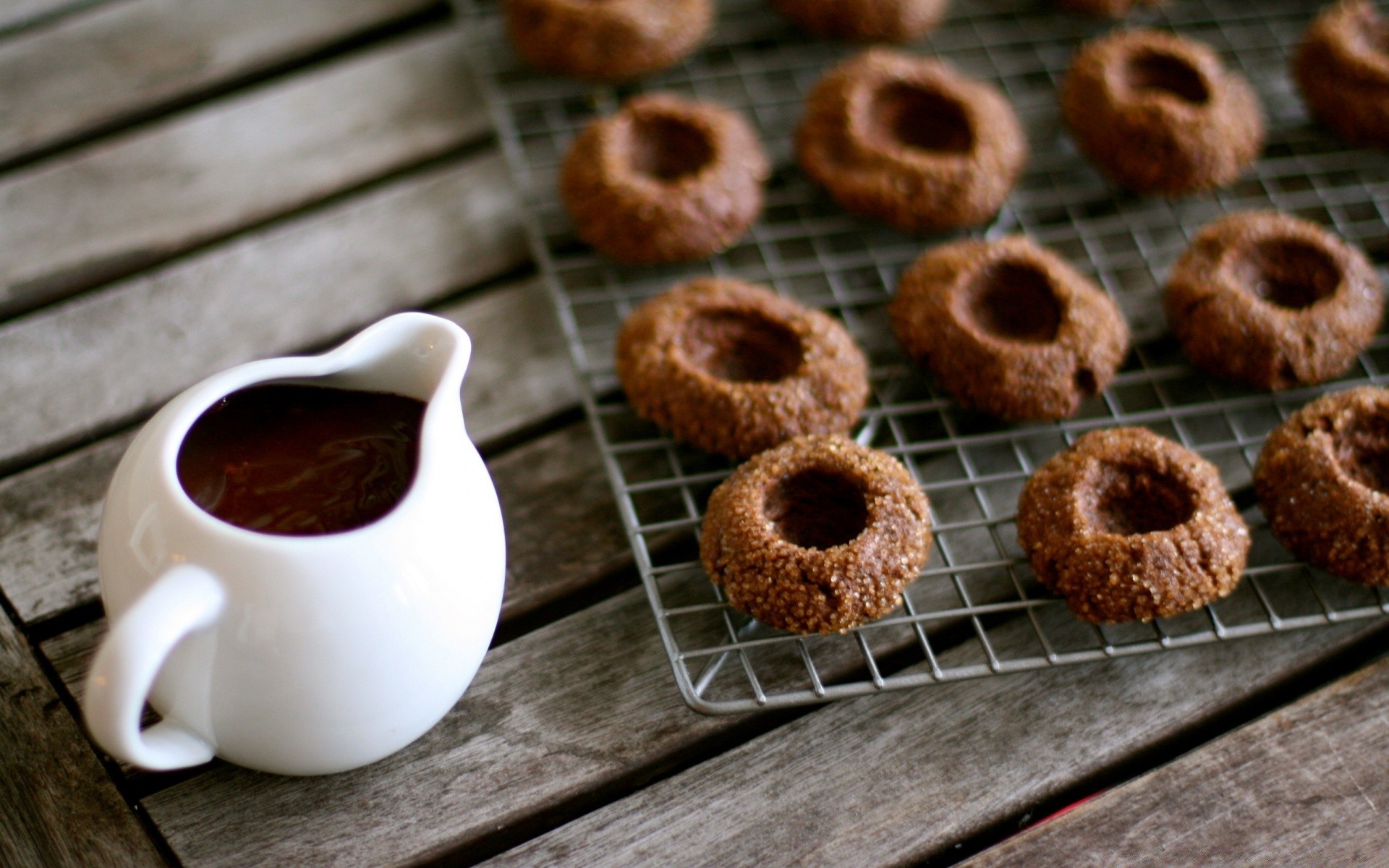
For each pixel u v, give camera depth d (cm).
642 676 55
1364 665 56
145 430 51
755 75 67
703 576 57
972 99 63
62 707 54
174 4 65
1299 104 66
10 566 56
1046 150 65
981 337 58
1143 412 60
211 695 50
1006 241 60
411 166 63
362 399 52
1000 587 57
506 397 59
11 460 57
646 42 64
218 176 62
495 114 63
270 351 60
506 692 55
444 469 51
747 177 62
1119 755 55
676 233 60
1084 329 58
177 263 61
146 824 53
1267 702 56
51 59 64
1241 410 60
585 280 62
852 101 63
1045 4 69
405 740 53
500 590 52
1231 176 63
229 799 53
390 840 53
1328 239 60
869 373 59
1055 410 58
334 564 50
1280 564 57
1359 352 59
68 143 63
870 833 54
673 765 55
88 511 57
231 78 64
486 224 62
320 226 62
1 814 53
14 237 61
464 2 65
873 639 56
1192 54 64
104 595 51
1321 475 56
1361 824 54
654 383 58
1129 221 63
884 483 55
